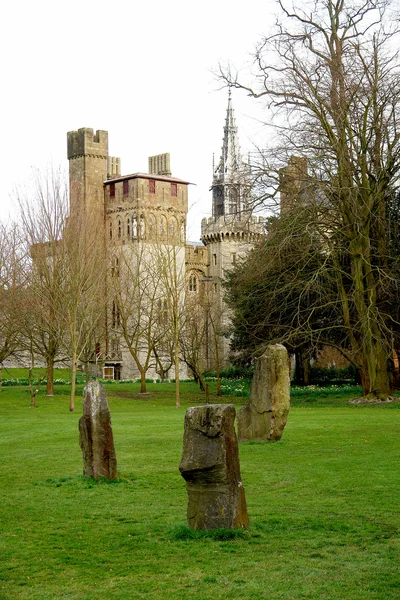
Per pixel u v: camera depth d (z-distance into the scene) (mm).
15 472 19406
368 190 41312
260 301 51812
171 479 17812
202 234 117562
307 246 42250
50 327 50375
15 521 14289
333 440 23438
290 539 12492
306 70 41406
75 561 11773
